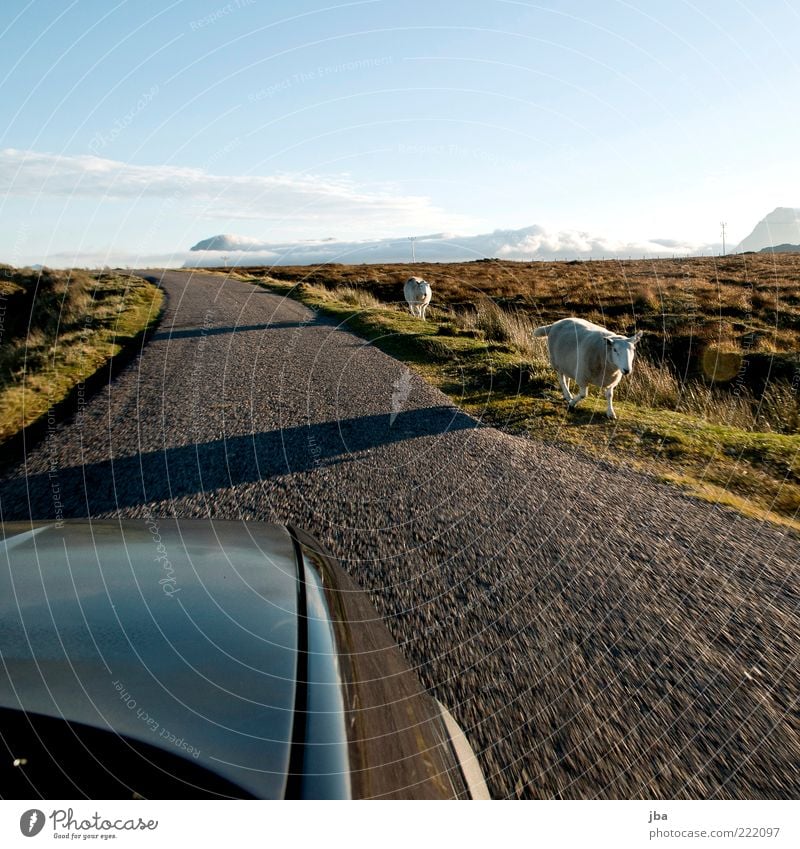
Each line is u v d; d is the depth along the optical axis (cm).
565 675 244
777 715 223
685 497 454
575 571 333
